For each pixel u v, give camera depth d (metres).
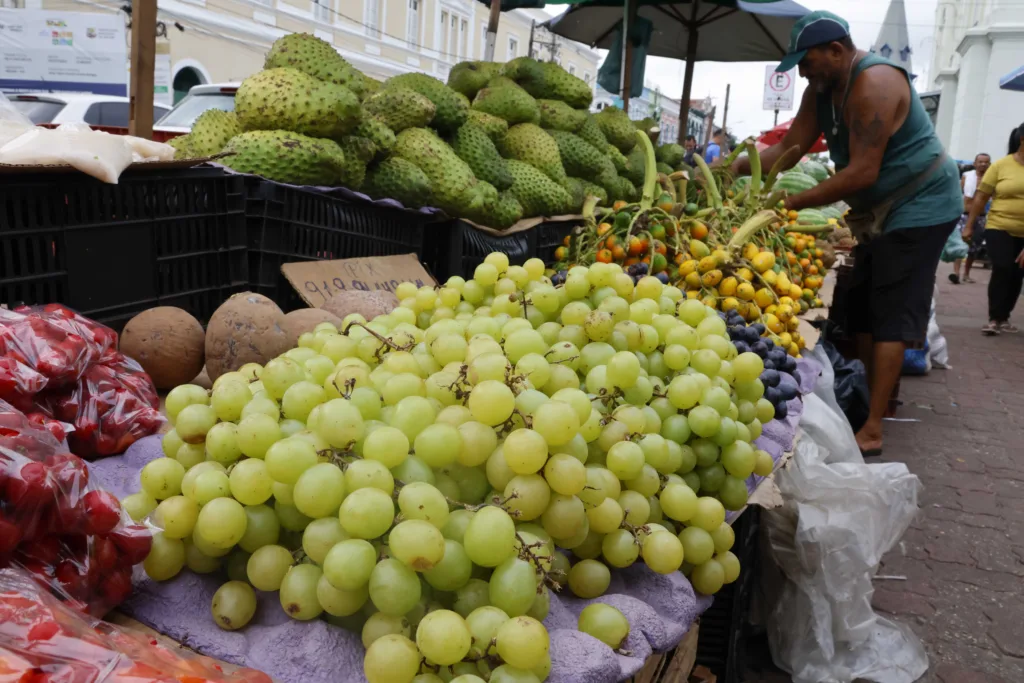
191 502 1.15
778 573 2.47
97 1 14.13
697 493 1.69
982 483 4.23
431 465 1.22
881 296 4.36
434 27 23.44
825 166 8.60
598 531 1.34
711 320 1.98
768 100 17.72
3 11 9.57
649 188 3.63
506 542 1.08
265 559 1.11
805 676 2.41
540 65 4.81
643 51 6.56
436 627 0.98
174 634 1.11
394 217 3.18
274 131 2.85
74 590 1.04
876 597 3.04
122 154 2.03
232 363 2.02
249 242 2.55
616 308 1.76
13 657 0.84
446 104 3.75
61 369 1.50
